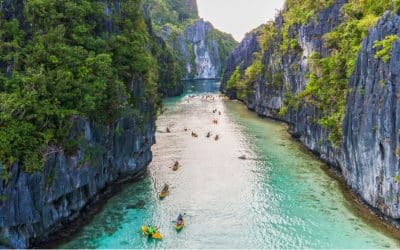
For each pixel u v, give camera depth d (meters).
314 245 32.53
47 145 31.33
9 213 28.17
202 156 57.06
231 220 37.09
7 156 28.17
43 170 30.53
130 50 43.44
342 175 46.91
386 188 34.56
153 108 51.75
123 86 39.88
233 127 78.31
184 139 67.50
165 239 33.69
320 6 63.88
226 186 45.19
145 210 38.75
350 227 35.09
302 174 48.69
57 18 35.50
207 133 71.88
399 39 33.69
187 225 36.06
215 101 119.69
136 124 45.19
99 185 39.09
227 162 54.12
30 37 34.72
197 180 47.06
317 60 57.88
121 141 42.78
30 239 30.53
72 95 33.06
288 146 62.22
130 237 33.62
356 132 39.38
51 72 32.53
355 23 49.06
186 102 117.00
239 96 116.81
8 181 27.98
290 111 69.31
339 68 48.72
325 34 57.75
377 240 32.84
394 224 34.50
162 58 127.62
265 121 85.31
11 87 30.55
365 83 38.75
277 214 38.09
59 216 33.12
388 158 33.94
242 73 121.62
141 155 48.09
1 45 32.12
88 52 37.28
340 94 47.56
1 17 33.47
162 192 42.22
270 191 43.56
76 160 34.03
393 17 36.91
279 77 82.81
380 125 34.78
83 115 34.19
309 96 58.06
